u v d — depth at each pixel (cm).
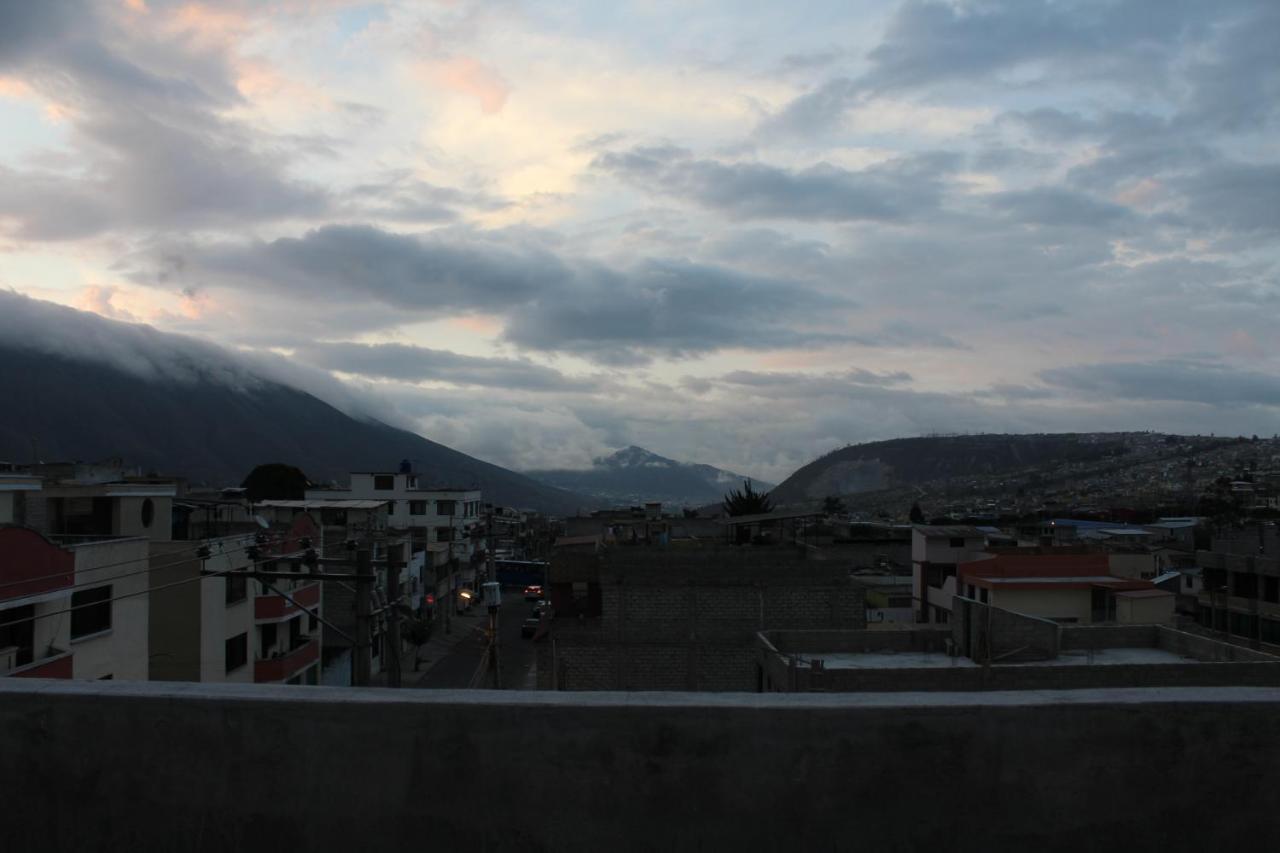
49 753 353
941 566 4406
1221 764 338
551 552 3244
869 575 5031
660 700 342
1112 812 337
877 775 335
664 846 334
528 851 336
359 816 341
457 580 7300
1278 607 3516
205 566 2638
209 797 346
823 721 337
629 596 2880
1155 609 3472
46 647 1980
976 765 337
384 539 4719
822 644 2116
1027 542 5256
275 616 3094
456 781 338
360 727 343
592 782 337
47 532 2555
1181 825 336
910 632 2119
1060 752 337
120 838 349
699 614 2861
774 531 3975
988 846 334
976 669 1672
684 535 4297
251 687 360
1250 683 1639
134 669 2338
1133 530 6881
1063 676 1664
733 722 337
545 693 352
